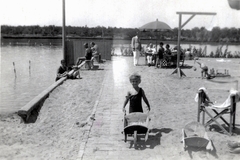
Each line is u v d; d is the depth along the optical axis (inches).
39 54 1411.2
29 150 182.4
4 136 212.5
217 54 809.5
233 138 194.5
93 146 183.2
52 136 209.3
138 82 199.0
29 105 278.8
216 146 179.3
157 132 208.2
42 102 319.9
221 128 204.1
